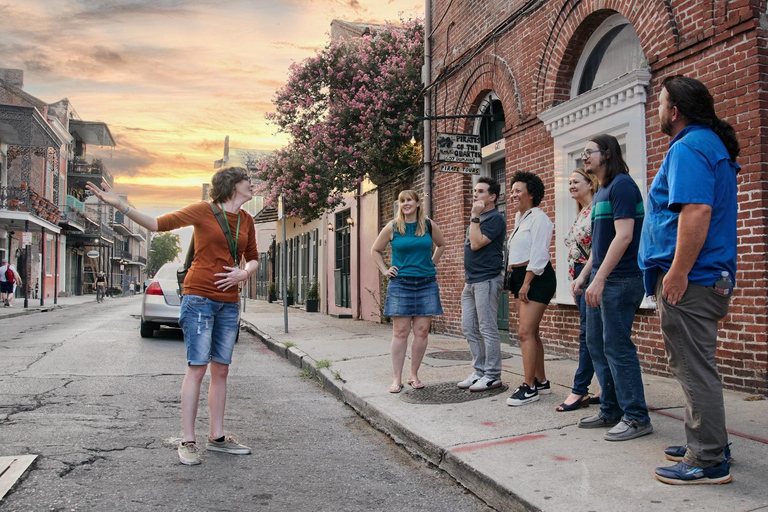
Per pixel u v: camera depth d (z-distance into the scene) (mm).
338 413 5656
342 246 17984
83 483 3496
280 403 6055
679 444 3762
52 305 26391
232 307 4285
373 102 12258
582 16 7379
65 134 40156
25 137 26812
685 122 3137
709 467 3078
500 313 9555
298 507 3273
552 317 7965
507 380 5992
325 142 12484
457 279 10492
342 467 4027
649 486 3104
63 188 42031
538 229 4879
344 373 6992
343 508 3283
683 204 2908
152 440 4441
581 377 4734
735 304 5301
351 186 12906
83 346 10078
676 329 3053
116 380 6848
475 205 5418
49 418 4941
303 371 8062
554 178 7895
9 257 30484
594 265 4070
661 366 6164
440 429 4457
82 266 52219
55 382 6586
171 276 11789
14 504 3152
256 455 4227
